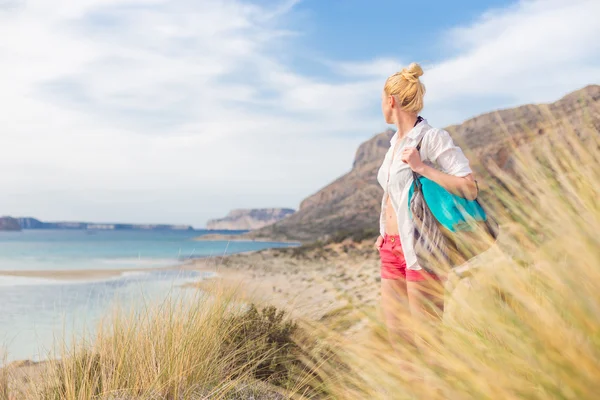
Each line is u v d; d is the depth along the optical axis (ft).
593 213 4.50
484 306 4.95
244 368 11.50
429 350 5.54
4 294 48.39
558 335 4.15
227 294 14.25
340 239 98.78
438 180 8.57
